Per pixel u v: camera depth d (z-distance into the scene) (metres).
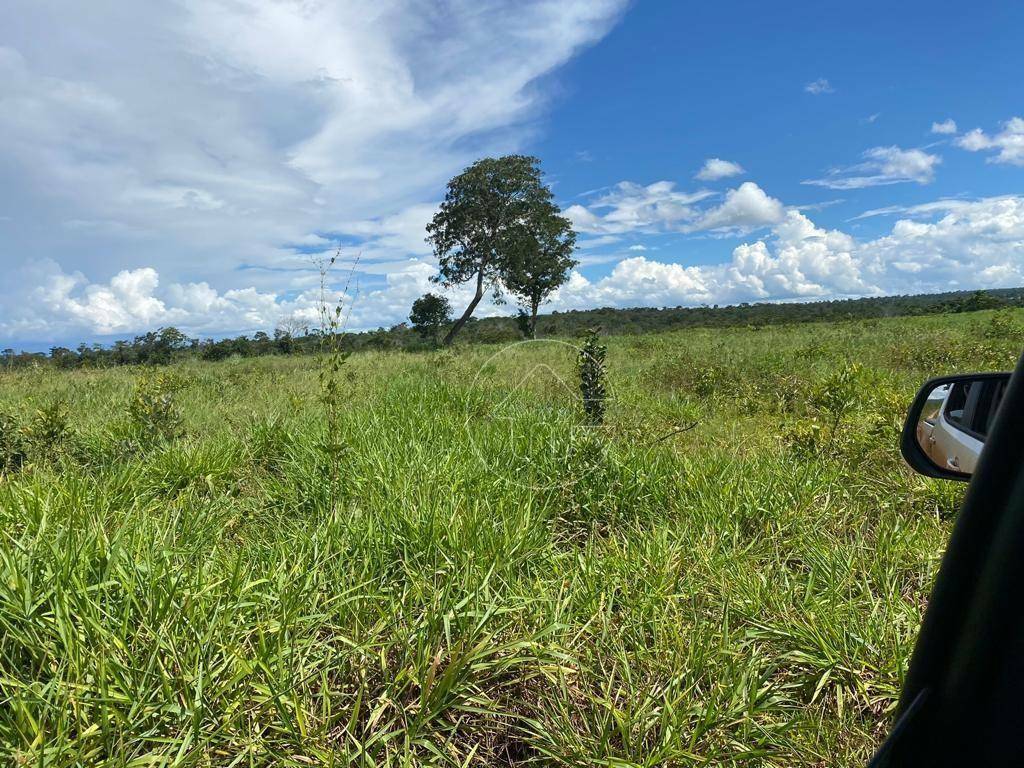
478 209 37.84
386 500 3.46
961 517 0.82
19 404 7.59
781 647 2.46
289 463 4.45
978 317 23.41
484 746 2.08
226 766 1.81
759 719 2.07
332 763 1.78
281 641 2.13
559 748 1.93
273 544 3.06
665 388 9.55
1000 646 0.74
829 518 3.63
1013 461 0.74
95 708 1.81
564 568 3.01
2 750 1.63
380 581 2.76
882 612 2.59
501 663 2.17
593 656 2.39
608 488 3.96
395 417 5.64
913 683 0.88
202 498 3.95
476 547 2.92
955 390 2.79
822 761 1.93
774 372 9.91
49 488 3.12
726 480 3.99
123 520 3.04
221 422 6.35
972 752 0.77
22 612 2.04
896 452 4.76
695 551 3.09
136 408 5.45
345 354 4.30
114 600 2.26
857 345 14.42
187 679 1.91
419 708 2.01
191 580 2.37
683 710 2.04
